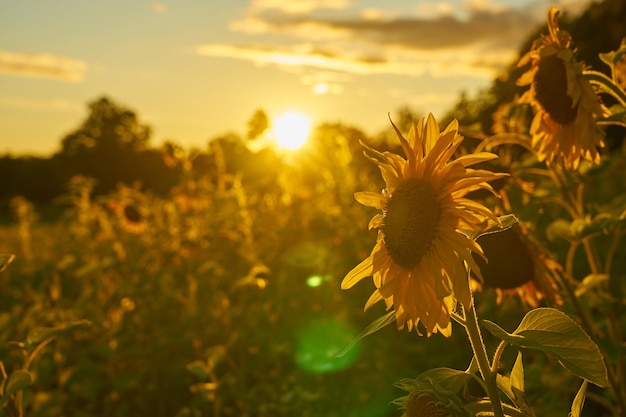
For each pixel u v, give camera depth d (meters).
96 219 9.28
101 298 6.77
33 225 14.64
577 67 2.61
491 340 4.91
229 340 5.32
